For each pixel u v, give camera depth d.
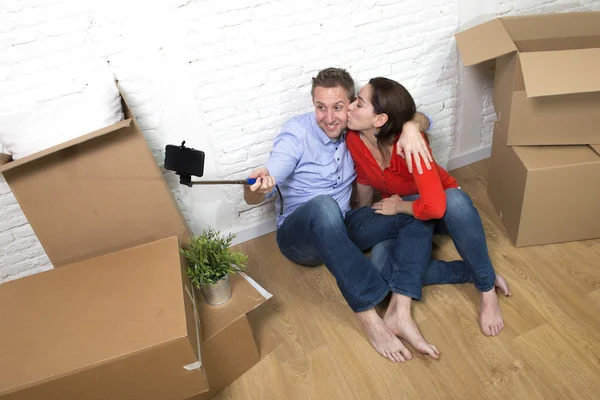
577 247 1.80
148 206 1.47
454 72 2.04
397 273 1.61
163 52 1.59
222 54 1.66
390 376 1.48
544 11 2.04
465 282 1.72
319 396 1.46
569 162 1.62
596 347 1.46
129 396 1.20
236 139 1.85
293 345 1.62
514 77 1.61
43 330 1.20
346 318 1.69
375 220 1.77
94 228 1.46
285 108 1.86
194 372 1.21
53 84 1.52
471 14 1.93
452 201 1.53
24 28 1.42
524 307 1.62
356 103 1.58
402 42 1.89
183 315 1.19
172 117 1.72
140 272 1.33
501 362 1.47
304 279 1.87
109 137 1.38
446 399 1.40
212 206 1.98
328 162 1.75
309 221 1.54
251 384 1.53
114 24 1.50
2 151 1.52
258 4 1.61
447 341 1.55
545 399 1.36
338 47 1.80
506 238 1.89
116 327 1.18
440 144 2.23
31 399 1.11
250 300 1.50
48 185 1.38
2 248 1.80
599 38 1.81
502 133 1.82
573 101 1.59
